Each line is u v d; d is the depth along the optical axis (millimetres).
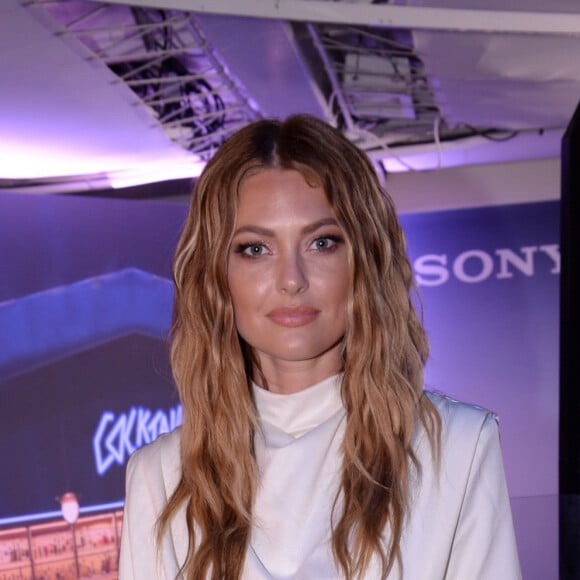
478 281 5879
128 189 5844
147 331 5762
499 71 3961
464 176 5930
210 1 3158
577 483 3371
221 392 1166
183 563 1171
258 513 1141
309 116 1116
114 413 5656
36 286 5633
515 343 5816
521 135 5195
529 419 5773
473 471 1115
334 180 1071
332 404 1156
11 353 5523
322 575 1074
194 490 1173
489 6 3234
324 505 1119
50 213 5695
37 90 3961
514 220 5867
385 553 1072
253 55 3707
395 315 1129
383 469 1103
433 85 4270
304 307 1066
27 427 5496
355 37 3928
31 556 5395
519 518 2289
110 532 5535
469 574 1089
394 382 1114
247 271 1085
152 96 4156
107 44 3748
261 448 1166
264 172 1080
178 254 1180
